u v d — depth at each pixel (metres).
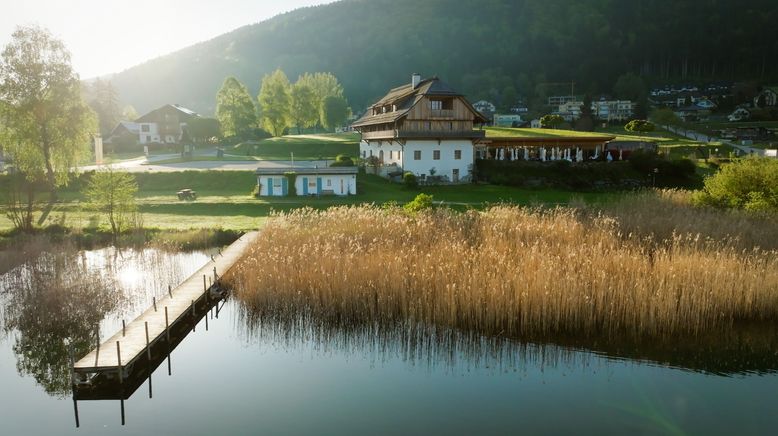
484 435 10.20
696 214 25.92
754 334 15.31
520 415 11.02
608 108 148.75
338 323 16.34
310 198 40.06
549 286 15.58
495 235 20.89
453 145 49.50
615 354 14.19
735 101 151.62
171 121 91.88
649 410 11.19
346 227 22.64
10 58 39.50
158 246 26.55
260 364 13.73
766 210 26.31
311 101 92.56
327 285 16.58
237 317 17.30
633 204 31.67
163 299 17.25
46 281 19.20
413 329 15.59
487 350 14.59
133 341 13.70
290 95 89.94
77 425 10.84
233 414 11.10
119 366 12.15
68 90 40.94
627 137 83.31
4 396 12.26
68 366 13.93
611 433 10.29
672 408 11.30
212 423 10.74
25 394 12.38
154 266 22.94
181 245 26.80
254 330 16.22
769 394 11.89
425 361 13.91
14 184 42.50
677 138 91.00
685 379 12.71
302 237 21.89
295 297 16.80
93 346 14.82
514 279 15.80
